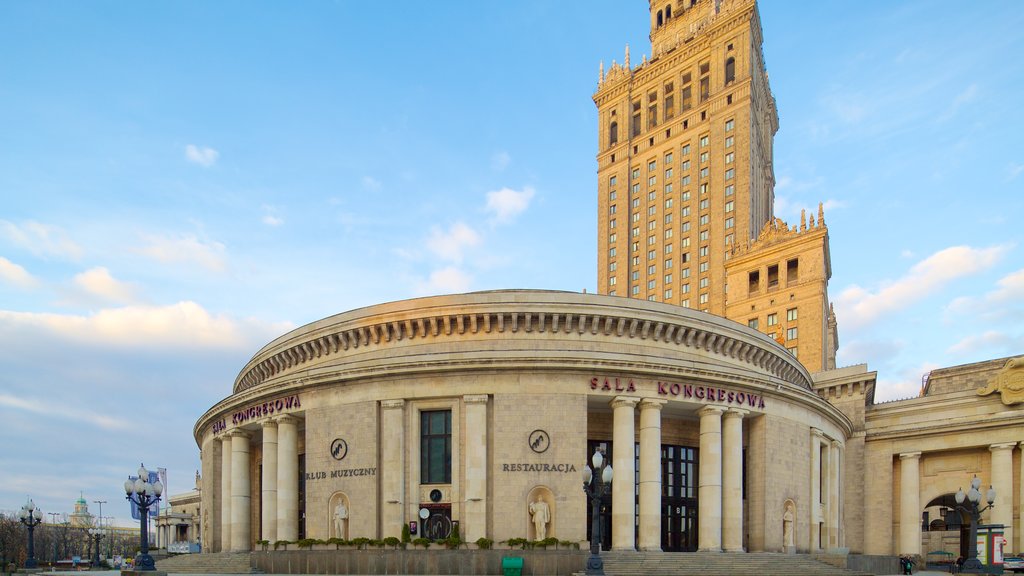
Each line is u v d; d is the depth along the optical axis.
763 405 53.41
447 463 48.25
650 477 47.97
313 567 46.69
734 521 50.38
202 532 69.50
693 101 138.88
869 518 70.25
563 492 46.16
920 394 83.50
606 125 154.00
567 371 47.56
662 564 43.34
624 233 145.38
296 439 54.38
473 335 52.16
